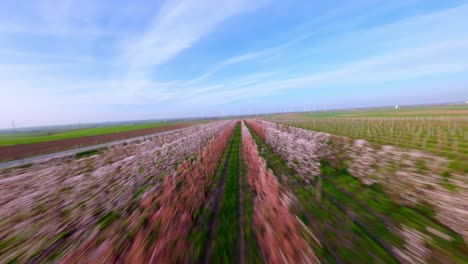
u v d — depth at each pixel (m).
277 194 6.02
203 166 11.94
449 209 5.68
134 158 17.12
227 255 4.84
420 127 26.42
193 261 4.68
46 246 5.59
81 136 54.25
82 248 5.02
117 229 5.93
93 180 11.32
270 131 28.95
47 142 41.91
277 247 4.04
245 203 7.84
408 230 5.46
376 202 7.38
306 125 45.62
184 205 6.82
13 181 12.66
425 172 9.09
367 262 4.41
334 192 8.54
